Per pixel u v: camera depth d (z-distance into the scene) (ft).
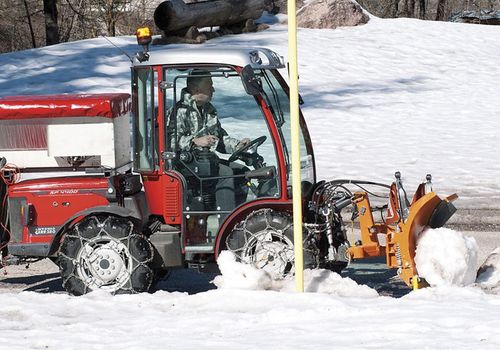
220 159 57.47
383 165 109.19
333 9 199.00
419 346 41.04
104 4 266.98
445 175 102.73
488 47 191.52
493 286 56.59
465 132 130.21
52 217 58.29
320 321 46.93
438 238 54.44
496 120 138.51
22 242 58.54
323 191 58.44
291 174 57.41
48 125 58.54
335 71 170.40
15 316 51.06
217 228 57.77
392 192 57.16
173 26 172.96
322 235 58.49
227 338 44.21
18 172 59.06
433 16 366.63
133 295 54.29
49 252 57.98
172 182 57.67
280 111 57.47
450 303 49.78
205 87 57.00
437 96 156.15
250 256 56.65
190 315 49.67
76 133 58.39
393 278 64.90
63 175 59.26
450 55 184.24
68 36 287.89
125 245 56.90
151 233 58.75
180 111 57.21
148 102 57.57
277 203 57.06
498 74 172.65
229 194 57.47
